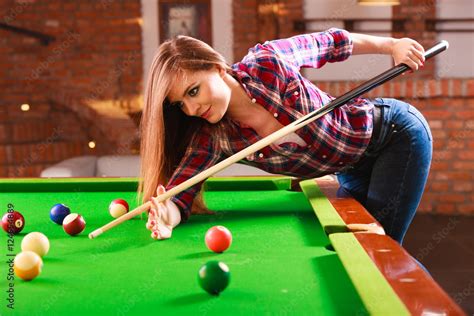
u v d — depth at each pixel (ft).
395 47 7.01
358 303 3.69
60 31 20.38
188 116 6.56
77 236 5.77
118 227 6.13
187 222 6.29
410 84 18.69
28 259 4.26
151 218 5.54
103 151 20.63
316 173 7.20
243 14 19.95
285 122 6.57
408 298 3.38
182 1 20.07
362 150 6.92
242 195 7.78
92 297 3.92
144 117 6.20
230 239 5.04
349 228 5.20
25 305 3.78
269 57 6.47
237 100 6.41
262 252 4.99
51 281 4.29
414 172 7.00
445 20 19.21
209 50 5.97
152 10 20.18
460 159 18.81
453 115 18.72
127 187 8.21
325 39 7.01
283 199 7.47
